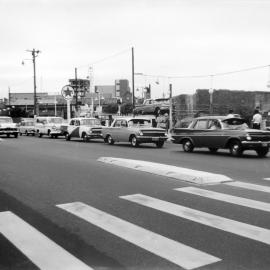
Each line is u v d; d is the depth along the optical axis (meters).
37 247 5.84
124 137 25.36
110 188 10.09
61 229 6.71
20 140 32.56
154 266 5.06
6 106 116.25
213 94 62.62
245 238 6.07
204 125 19.81
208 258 5.28
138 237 6.19
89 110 67.88
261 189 9.84
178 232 6.40
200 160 16.45
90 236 6.30
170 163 15.32
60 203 8.59
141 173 12.59
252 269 4.91
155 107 49.84
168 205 8.21
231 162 15.74
